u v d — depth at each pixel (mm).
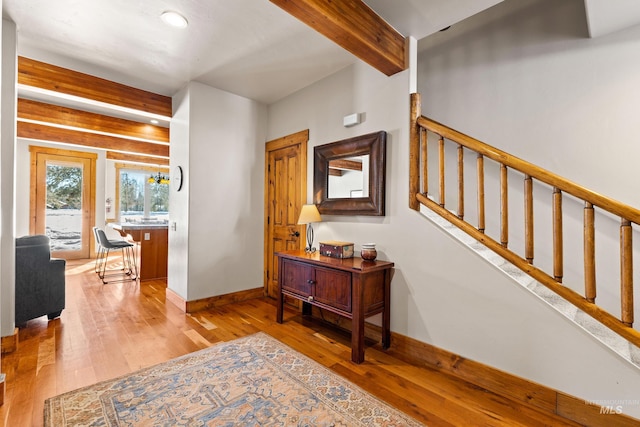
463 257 2131
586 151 1978
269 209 4020
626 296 1467
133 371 2088
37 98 4051
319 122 3314
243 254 3871
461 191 2119
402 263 2498
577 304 1609
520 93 2262
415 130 2441
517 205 2279
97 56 2850
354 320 2311
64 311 3324
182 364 2188
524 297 1862
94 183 6961
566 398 1701
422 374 2146
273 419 1621
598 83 1933
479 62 2480
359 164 2947
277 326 2992
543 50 2156
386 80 2652
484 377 2010
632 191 1822
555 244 1693
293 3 1742
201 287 3473
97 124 4602
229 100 3709
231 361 2240
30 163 6195
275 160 3949
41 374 2035
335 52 2758
